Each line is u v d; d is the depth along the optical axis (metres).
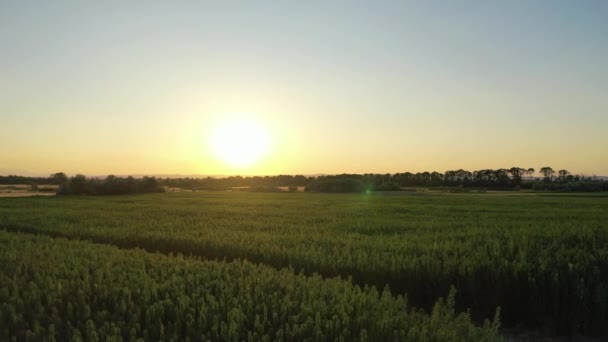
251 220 26.41
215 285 8.60
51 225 24.12
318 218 27.66
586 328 9.08
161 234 18.97
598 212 32.56
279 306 7.05
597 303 8.98
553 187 114.12
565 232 17.91
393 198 61.88
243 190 117.94
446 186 136.38
